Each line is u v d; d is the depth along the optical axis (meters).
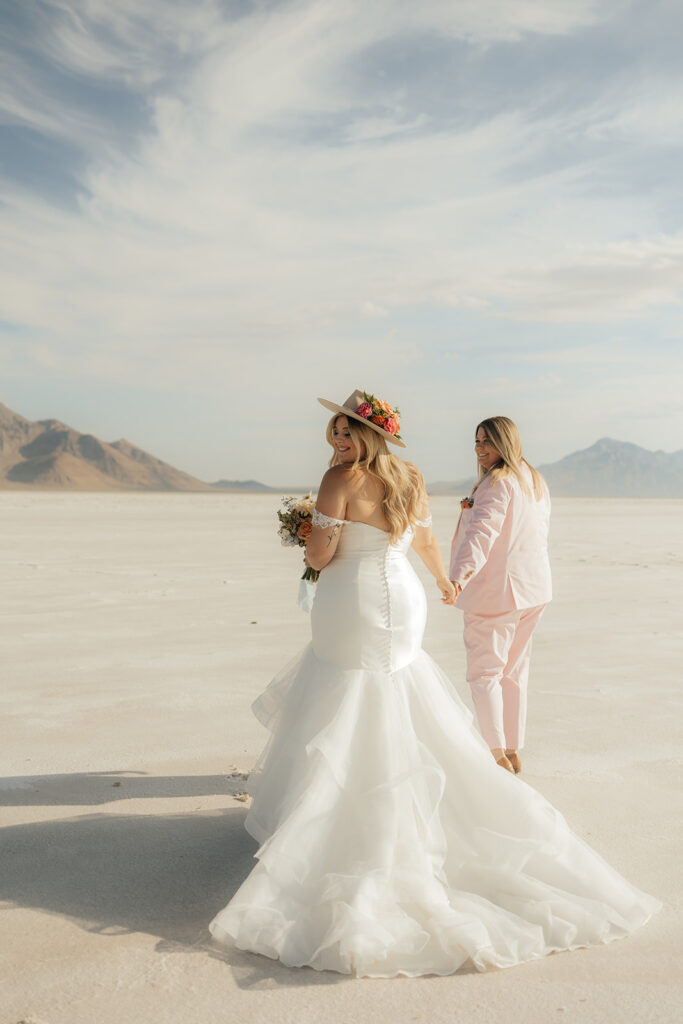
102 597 10.84
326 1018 2.38
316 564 3.45
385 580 3.40
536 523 4.59
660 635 8.51
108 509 46.47
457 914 2.80
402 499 3.47
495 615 4.50
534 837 3.13
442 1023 2.36
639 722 5.42
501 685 4.64
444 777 3.12
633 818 3.88
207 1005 2.43
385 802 3.02
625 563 16.22
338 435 3.54
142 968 2.63
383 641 3.33
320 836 3.00
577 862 3.12
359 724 3.22
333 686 3.29
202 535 23.62
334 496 3.40
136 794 4.16
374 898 2.81
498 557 4.47
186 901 3.10
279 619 9.19
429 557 3.91
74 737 5.03
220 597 10.91
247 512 45.59
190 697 5.92
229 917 2.77
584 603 10.79
